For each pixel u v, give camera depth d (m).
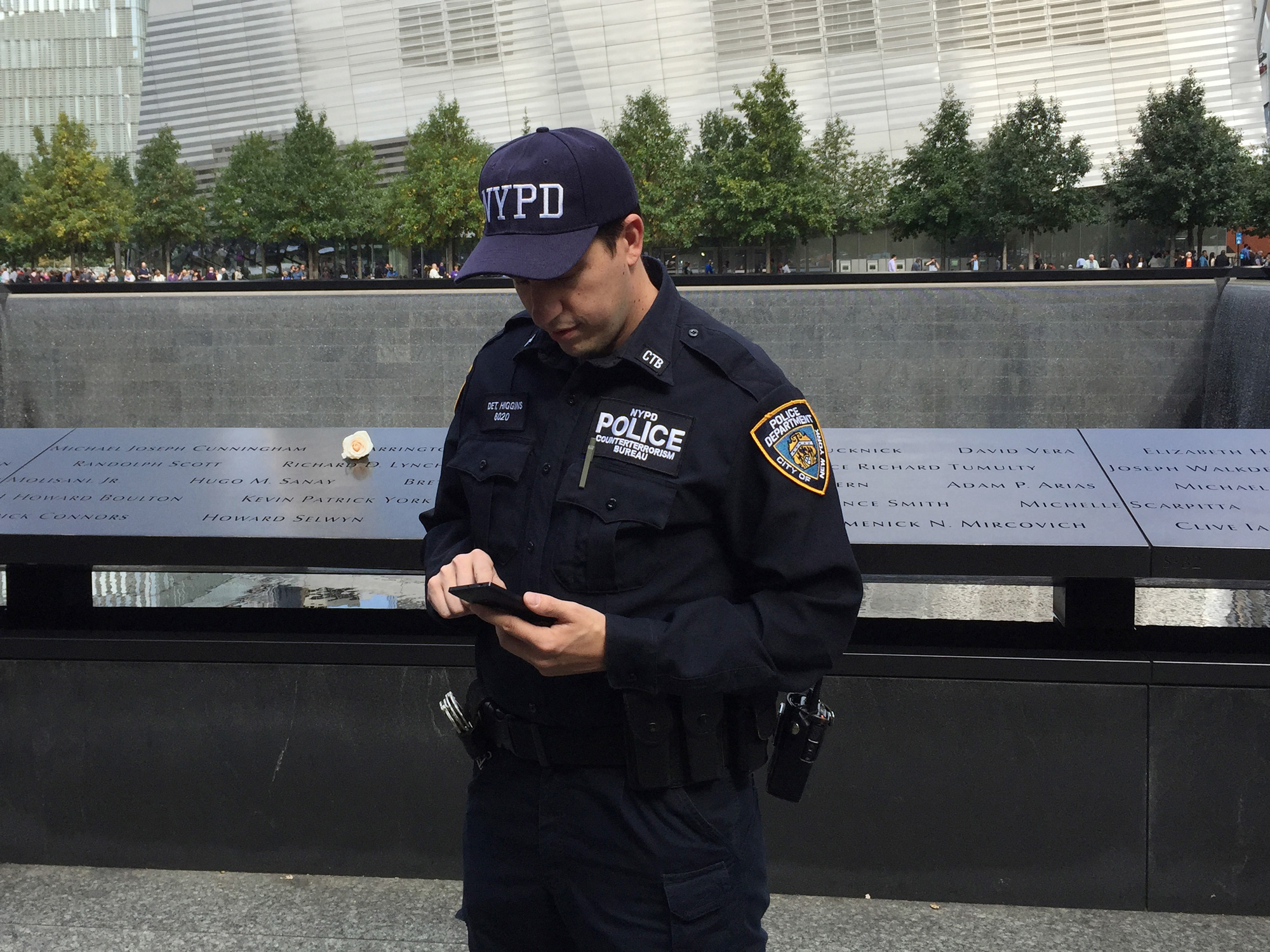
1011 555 2.60
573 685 1.51
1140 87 43.44
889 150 45.00
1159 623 3.63
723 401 1.49
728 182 33.75
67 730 2.91
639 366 1.50
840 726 2.75
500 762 1.64
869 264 42.62
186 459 3.19
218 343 13.60
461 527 1.74
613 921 1.54
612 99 46.72
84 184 40.12
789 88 45.31
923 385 12.91
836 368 13.02
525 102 47.56
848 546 1.52
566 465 1.51
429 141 37.97
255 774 2.89
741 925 1.57
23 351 13.82
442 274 36.09
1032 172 32.09
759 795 2.79
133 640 2.86
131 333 13.71
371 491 2.98
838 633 1.51
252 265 47.09
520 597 1.38
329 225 38.50
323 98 49.53
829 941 2.58
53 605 2.96
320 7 48.84
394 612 2.99
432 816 2.86
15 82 78.62
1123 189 32.06
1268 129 36.66
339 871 2.91
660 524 1.45
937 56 44.34
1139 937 2.60
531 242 1.39
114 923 2.67
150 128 51.62
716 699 1.50
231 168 41.81
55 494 2.98
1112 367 12.59
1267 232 34.81
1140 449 3.04
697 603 1.46
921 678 2.71
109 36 77.94
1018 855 2.73
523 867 1.60
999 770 2.71
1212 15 42.62
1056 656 2.67
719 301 13.07
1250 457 2.99
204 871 2.93
